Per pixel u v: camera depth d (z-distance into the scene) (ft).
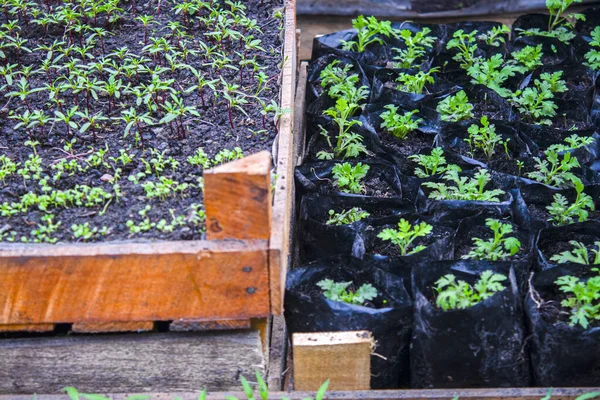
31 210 4.09
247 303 3.83
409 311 3.98
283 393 3.87
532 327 3.96
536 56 5.43
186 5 5.22
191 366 3.94
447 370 3.98
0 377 3.94
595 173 4.68
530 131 4.94
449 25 5.79
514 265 4.17
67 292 3.80
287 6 5.39
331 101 5.21
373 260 4.21
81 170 4.28
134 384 3.98
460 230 4.37
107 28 5.24
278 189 4.07
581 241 4.37
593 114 5.20
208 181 3.69
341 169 4.68
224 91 4.60
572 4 6.66
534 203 4.63
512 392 3.86
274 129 4.54
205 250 3.74
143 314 3.84
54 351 3.89
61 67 4.71
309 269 4.17
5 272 3.75
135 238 3.93
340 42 5.68
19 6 5.11
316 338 3.88
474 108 5.18
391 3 6.61
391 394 3.86
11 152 4.40
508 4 6.63
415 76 5.17
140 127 4.57
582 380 3.98
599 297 4.00
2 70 4.62
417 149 4.95
